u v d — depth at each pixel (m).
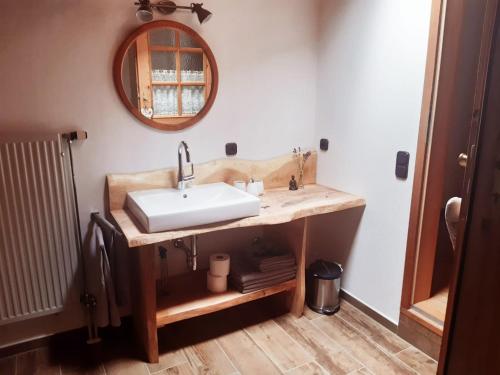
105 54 2.01
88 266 2.09
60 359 2.07
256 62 2.43
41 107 1.92
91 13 1.94
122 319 2.34
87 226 2.14
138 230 1.82
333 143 2.60
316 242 2.86
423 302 2.26
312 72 2.64
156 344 2.02
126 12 2.01
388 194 2.23
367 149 2.34
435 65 1.89
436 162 2.03
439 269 2.74
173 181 2.30
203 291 2.24
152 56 2.11
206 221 1.87
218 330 2.33
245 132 2.50
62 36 1.90
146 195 2.12
